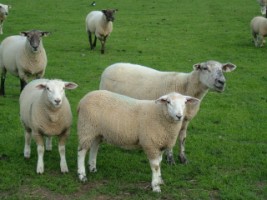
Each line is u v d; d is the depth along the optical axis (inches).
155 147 149.0
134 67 188.5
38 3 648.4
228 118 223.5
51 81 155.5
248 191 153.0
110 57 354.0
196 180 161.0
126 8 614.2
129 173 163.9
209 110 234.2
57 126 159.2
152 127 147.6
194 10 593.0
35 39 234.7
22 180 157.2
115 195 149.5
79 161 157.8
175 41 416.2
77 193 150.7
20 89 263.7
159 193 150.4
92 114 153.1
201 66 169.3
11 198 146.4
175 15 557.3
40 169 161.8
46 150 180.5
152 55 361.1
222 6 623.5
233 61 341.7
